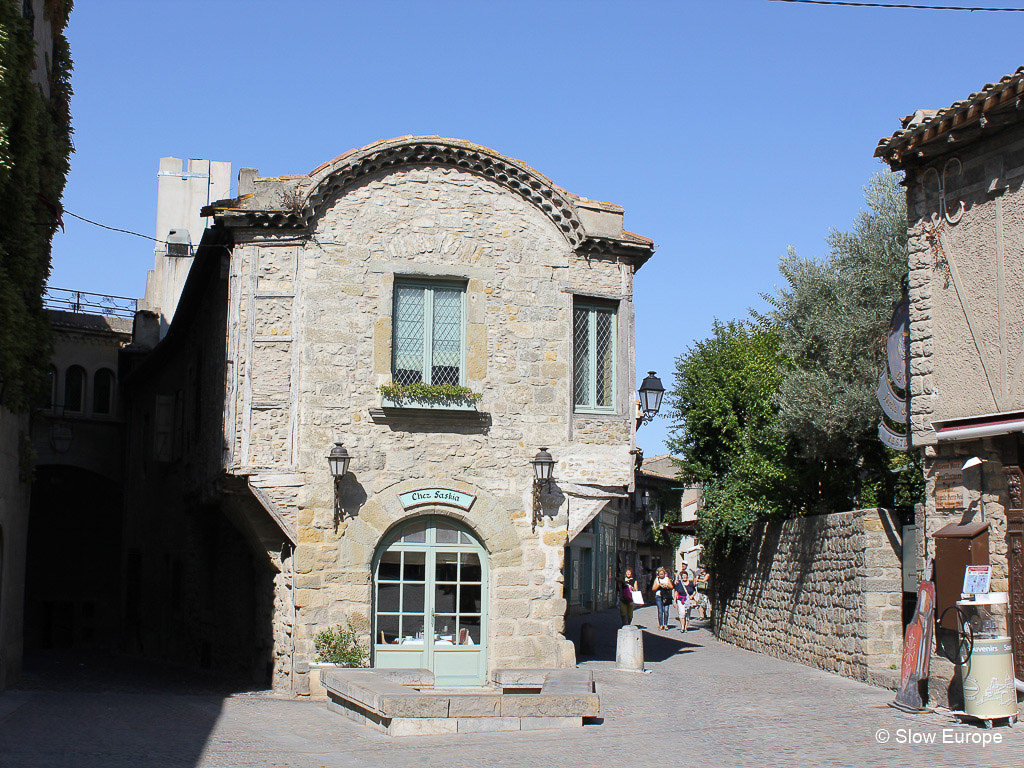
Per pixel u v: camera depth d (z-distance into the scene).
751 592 22.50
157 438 23.11
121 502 29.72
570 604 35.00
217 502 18.16
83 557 30.67
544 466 16.31
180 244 29.72
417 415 16.30
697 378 24.30
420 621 16.19
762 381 21.59
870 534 16.12
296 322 15.98
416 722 11.33
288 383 15.87
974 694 11.34
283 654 15.90
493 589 16.38
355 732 11.59
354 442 16.02
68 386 29.14
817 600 18.22
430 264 16.64
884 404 14.25
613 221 17.53
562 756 9.92
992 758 9.52
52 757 9.44
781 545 20.42
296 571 15.58
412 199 16.69
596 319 17.64
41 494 30.41
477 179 17.02
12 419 14.69
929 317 12.95
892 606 16.03
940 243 12.81
